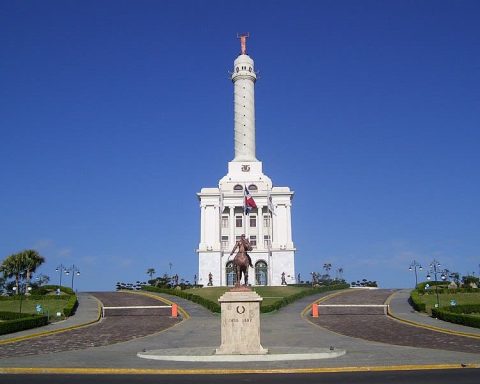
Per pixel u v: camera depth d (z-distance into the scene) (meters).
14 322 48.16
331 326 52.97
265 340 42.91
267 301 76.00
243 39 132.12
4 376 25.03
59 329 50.44
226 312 31.52
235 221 125.25
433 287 89.25
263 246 123.25
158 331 50.03
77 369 26.48
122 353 34.62
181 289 101.94
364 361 28.53
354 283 132.88
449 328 48.34
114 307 67.19
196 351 33.41
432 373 24.36
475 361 28.05
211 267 121.12
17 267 101.00
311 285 108.62
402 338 43.09
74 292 90.50
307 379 23.14
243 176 126.81
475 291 81.00
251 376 24.44
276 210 125.56
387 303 73.06
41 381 23.16
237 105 129.25
